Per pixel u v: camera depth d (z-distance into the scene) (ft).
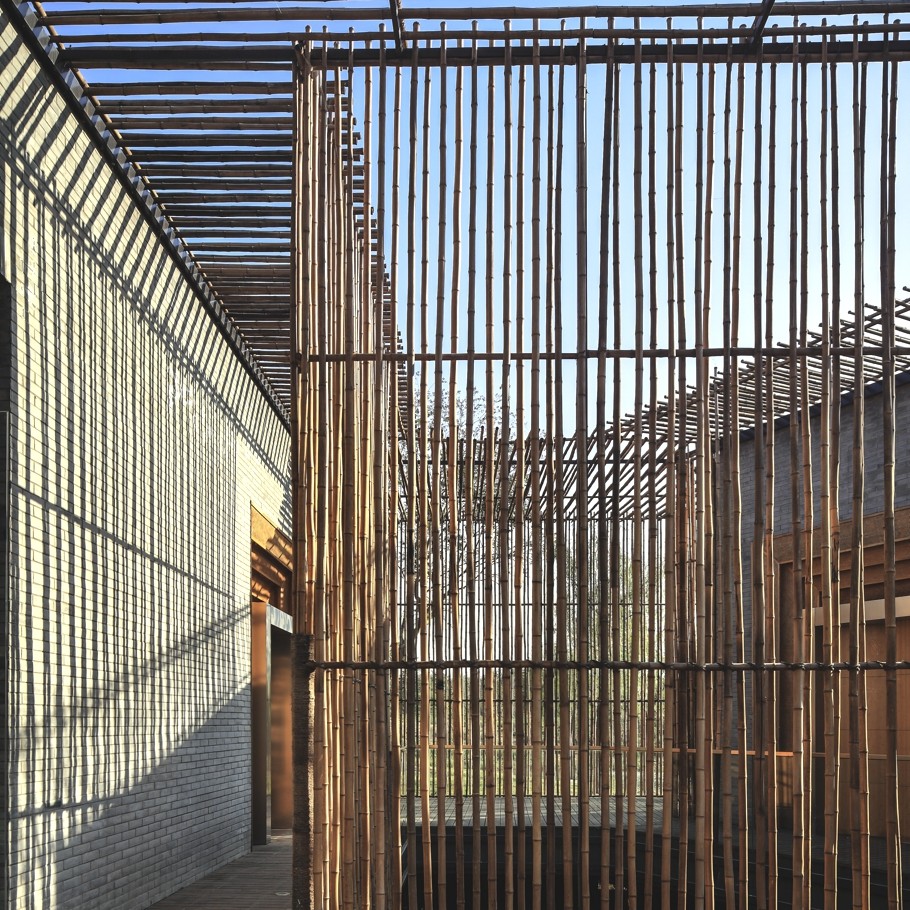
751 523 27.04
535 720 11.07
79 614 14.69
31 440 13.10
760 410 11.48
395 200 11.81
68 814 13.94
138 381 17.78
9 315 12.58
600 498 11.34
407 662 11.24
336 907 11.09
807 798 11.12
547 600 11.42
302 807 11.02
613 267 11.55
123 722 16.52
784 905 16.98
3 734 12.07
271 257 20.95
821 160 11.67
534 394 11.37
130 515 17.20
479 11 11.80
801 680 11.24
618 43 11.87
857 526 11.27
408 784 11.39
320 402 11.55
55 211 14.05
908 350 11.56
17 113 12.81
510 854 11.01
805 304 11.48
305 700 11.16
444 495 22.02
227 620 24.63
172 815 19.25
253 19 12.25
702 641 11.28
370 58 12.19
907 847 17.54
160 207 18.53
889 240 11.51
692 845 17.92
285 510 34.17
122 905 16.20
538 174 11.66
